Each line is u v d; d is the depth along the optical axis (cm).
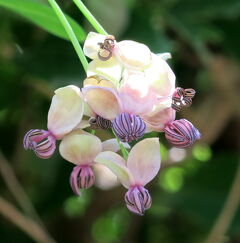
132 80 14
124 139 13
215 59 27
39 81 25
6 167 25
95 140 14
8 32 25
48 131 14
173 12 24
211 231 27
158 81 14
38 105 27
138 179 14
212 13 24
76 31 17
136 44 14
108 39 14
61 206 27
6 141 27
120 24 21
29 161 27
